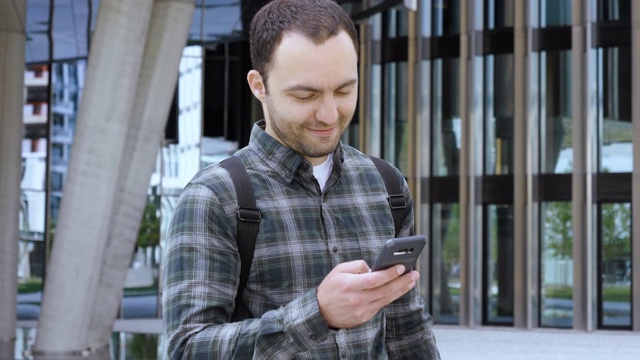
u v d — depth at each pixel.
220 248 2.63
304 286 2.68
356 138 28.06
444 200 26.38
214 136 31.19
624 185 24.00
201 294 2.59
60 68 28.94
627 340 21.05
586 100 24.00
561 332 23.55
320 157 2.73
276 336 2.39
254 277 2.68
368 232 2.81
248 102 31.41
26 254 28.77
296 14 2.52
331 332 2.39
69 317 17.02
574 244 24.09
